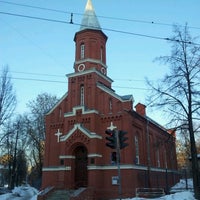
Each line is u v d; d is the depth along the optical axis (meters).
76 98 33.75
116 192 28.47
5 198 35.19
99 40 36.53
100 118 32.09
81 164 31.48
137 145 33.34
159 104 25.20
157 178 37.34
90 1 39.06
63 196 27.98
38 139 51.09
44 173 33.06
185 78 24.94
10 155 56.69
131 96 31.81
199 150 57.78
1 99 31.14
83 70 34.75
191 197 24.30
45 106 52.31
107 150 30.59
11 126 46.41
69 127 32.78
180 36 25.33
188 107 24.61
